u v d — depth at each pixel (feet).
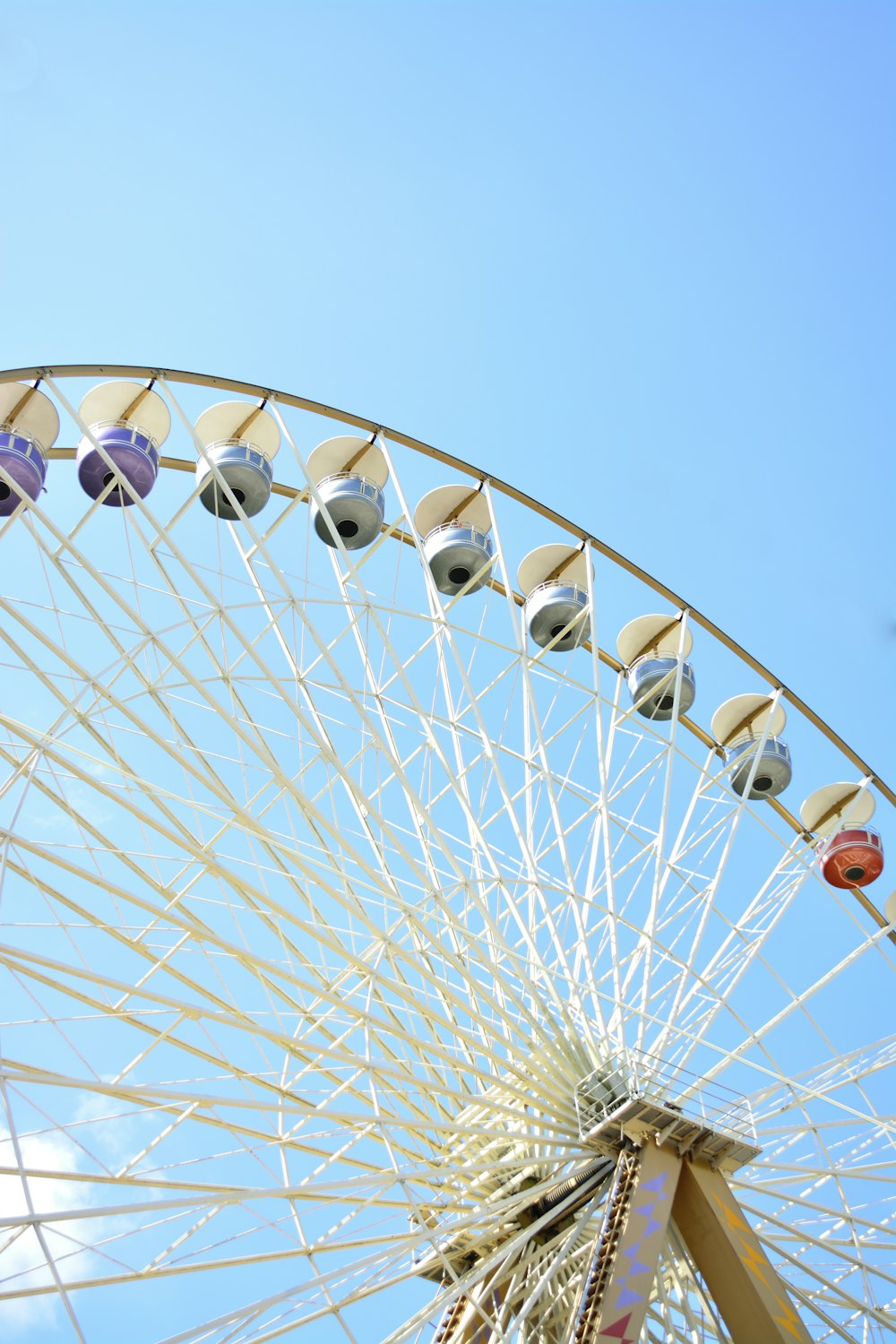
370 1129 61.62
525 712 73.97
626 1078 68.39
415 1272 67.92
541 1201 70.59
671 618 89.51
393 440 78.13
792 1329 62.59
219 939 56.80
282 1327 58.95
